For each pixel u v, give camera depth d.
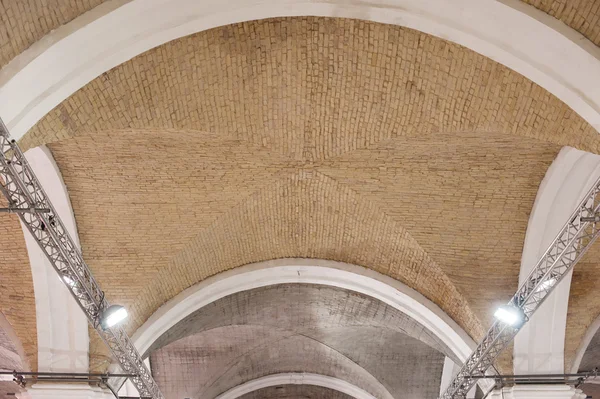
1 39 5.84
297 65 8.06
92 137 8.83
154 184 9.96
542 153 9.24
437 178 9.95
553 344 11.24
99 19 6.38
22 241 10.23
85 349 11.03
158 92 7.81
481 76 7.48
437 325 12.08
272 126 8.99
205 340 15.93
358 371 17.34
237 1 6.84
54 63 6.36
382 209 10.69
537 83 6.82
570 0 6.29
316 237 12.12
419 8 6.88
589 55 6.38
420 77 7.86
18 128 6.34
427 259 11.27
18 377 10.86
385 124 8.78
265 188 10.41
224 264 12.40
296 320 15.30
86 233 10.52
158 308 11.94
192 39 7.38
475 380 11.50
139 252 10.89
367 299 13.36
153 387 12.15
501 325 9.95
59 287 10.76
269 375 18.41
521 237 10.64
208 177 9.99
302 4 6.96
